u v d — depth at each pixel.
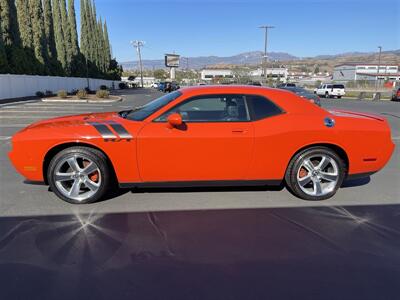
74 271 2.89
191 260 3.08
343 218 4.02
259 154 4.33
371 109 21.52
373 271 2.94
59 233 3.56
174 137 4.17
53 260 3.05
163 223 3.81
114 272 2.88
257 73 114.25
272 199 4.59
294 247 3.33
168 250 3.25
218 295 2.60
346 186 5.27
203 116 4.33
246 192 4.83
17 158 4.25
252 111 4.37
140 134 4.16
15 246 3.29
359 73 106.19
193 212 4.12
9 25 28.27
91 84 50.50
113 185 4.84
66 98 27.92
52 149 4.24
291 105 4.48
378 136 4.57
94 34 59.94
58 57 41.78
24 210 4.15
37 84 31.05
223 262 3.05
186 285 2.72
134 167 4.23
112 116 4.79
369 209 4.31
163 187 4.53
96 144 4.16
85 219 3.90
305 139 4.39
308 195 4.55
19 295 2.57
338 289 2.68
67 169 4.34
